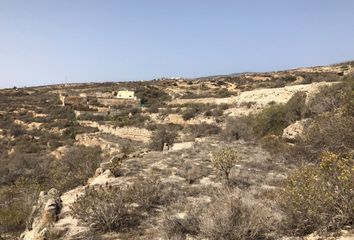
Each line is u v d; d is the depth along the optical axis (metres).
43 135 58.34
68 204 13.22
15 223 15.18
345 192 7.45
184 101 67.62
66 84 139.00
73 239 9.57
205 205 10.45
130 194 11.96
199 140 32.91
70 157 37.22
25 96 100.94
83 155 38.62
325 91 27.77
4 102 87.38
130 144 46.34
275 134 27.00
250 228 7.99
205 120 48.56
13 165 38.69
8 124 67.31
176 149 26.56
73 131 58.25
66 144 51.66
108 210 10.30
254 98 48.88
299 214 7.91
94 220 10.28
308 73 76.12
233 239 7.88
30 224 13.69
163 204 12.16
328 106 23.03
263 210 8.59
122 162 20.64
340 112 15.05
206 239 8.20
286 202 8.23
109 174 17.44
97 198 10.61
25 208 16.73
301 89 39.75
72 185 20.97
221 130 40.12
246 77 96.25
